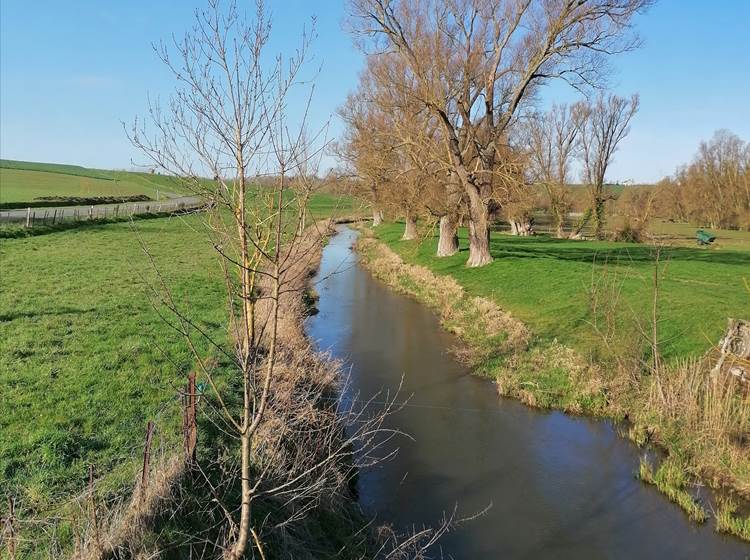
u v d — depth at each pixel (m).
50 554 5.18
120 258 25.47
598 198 51.31
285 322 12.78
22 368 10.45
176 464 6.41
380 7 23.52
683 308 15.72
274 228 4.37
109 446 7.70
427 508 8.39
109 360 11.16
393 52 25.50
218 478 6.69
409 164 29.05
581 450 10.26
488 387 13.45
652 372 11.52
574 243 40.06
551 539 7.68
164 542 5.41
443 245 32.03
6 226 31.00
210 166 4.00
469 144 26.92
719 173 64.50
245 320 4.34
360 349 16.53
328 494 7.45
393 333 18.38
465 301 21.44
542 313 17.94
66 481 6.76
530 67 24.03
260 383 8.66
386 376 14.18
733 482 8.77
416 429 11.10
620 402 11.80
